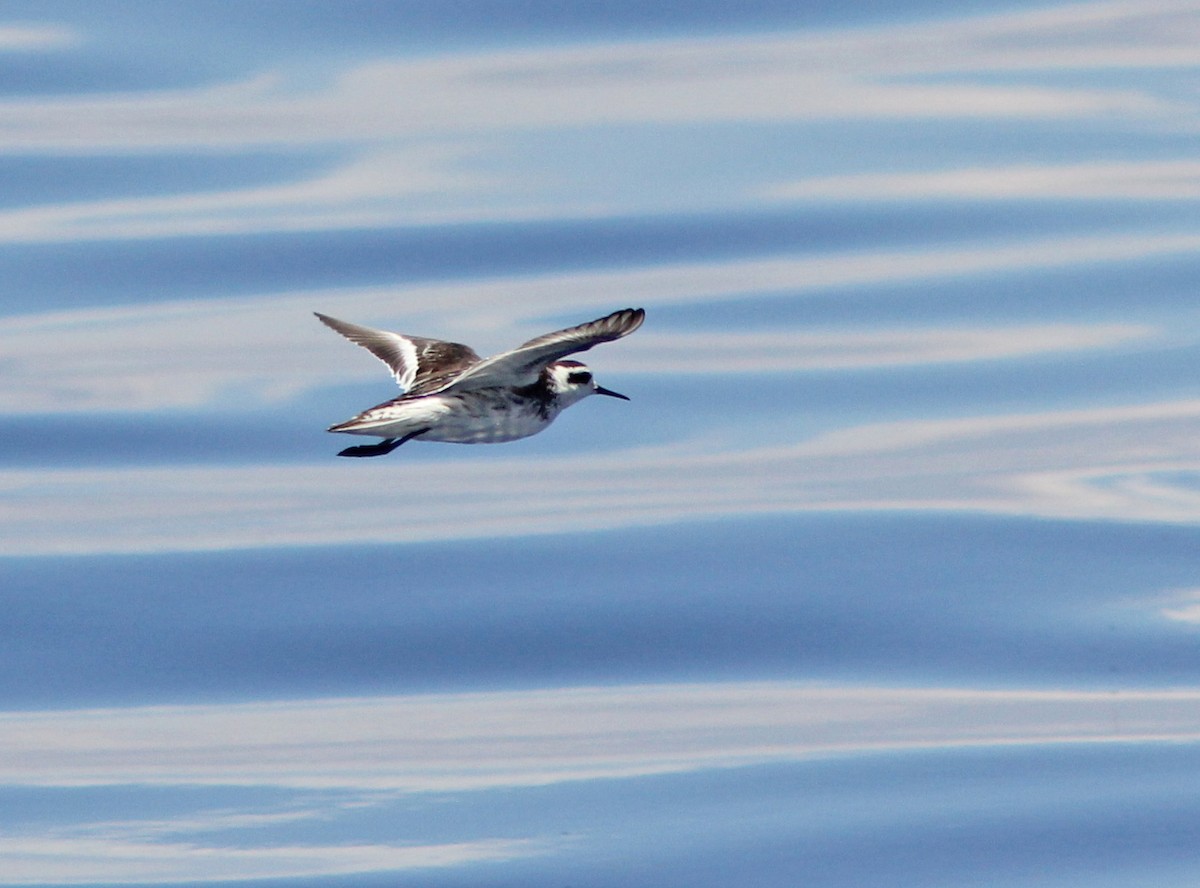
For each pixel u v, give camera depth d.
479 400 11.50
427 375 12.26
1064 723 14.30
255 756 14.25
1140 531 16.61
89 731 14.57
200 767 14.13
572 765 13.98
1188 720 14.24
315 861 12.96
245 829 13.38
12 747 14.37
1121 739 13.98
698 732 14.34
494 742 14.35
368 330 13.03
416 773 13.96
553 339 9.95
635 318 9.81
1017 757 13.89
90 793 13.79
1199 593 15.79
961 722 14.35
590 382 12.06
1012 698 14.73
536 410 11.73
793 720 14.53
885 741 14.12
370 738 14.33
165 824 13.43
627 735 14.30
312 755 14.20
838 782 13.67
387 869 12.88
